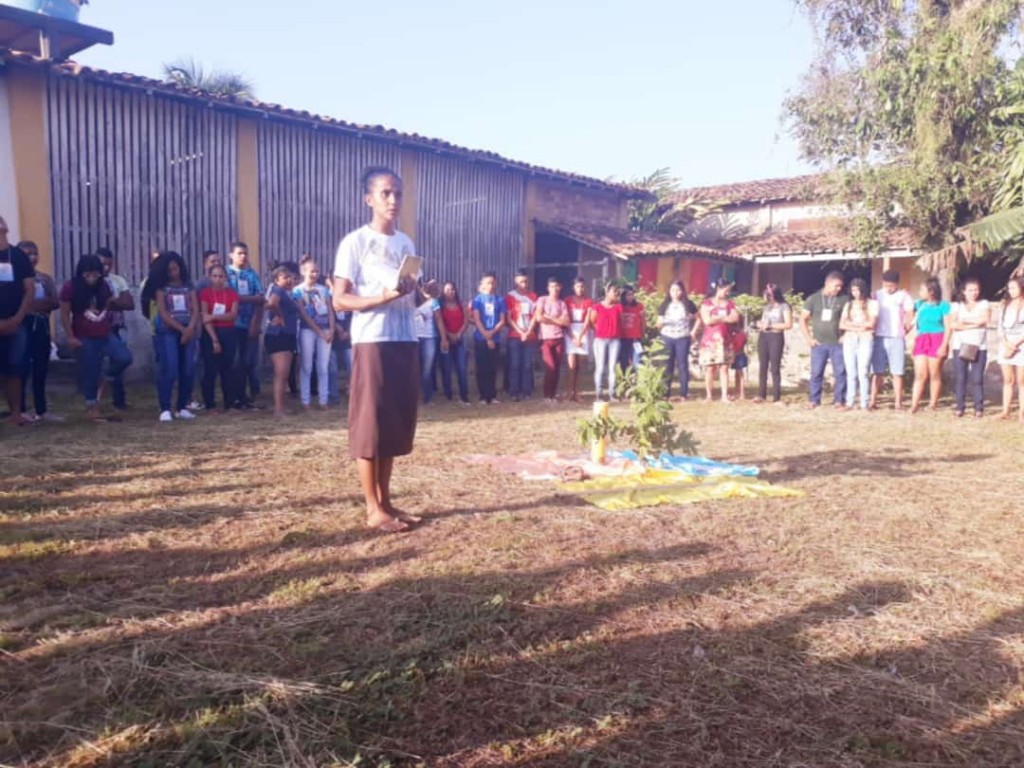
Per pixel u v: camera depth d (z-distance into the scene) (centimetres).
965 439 828
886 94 1455
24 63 1102
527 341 1141
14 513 464
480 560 396
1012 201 1277
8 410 881
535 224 1900
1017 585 378
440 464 649
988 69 1335
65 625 310
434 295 480
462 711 255
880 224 1617
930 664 295
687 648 303
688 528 468
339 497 521
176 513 472
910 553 425
